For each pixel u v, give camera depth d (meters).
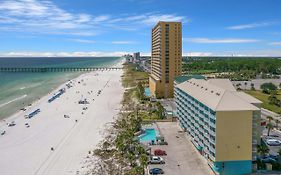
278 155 120.19
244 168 104.69
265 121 167.00
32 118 197.50
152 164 116.06
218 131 102.38
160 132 158.00
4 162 123.31
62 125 179.88
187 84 161.62
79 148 139.12
